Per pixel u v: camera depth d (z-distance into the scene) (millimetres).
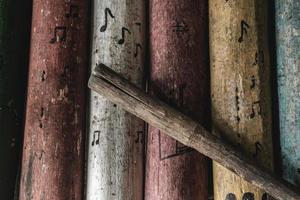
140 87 909
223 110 882
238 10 898
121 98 831
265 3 930
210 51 916
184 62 894
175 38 898
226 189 863
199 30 917
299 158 876
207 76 924
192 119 845
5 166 921
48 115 894
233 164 826
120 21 915
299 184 869
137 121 903
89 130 911
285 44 905
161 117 831
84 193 914
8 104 933
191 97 888
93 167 887
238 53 889
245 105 877
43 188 877
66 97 902
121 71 902
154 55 906
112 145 886
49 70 906
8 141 927
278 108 914
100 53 910
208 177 917
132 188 885
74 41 920
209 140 829
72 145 896
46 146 886
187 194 862
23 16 973
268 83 904
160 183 867
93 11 942
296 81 891
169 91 883
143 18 939
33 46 929
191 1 917
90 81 829
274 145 915
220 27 903
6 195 923
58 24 917
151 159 883
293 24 901
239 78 883
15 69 949
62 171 883
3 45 940
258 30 902
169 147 870
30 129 901
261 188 837
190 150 874
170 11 906
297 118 884
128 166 886
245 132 872
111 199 873
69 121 899
